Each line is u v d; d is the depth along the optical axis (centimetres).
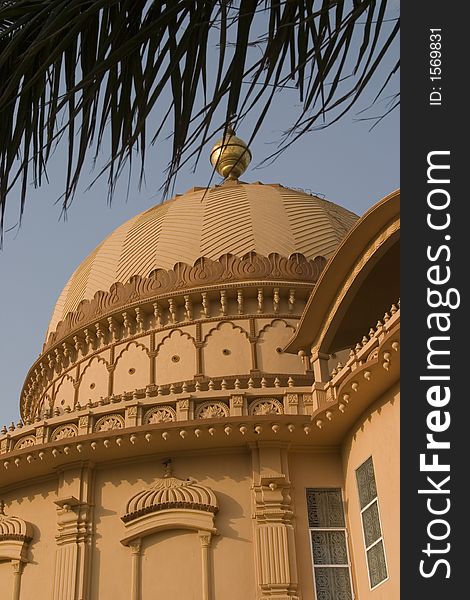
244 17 254
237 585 1612
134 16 288
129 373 2572
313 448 1761
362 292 1727
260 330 2556
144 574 1661
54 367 2867
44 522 1800
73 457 1775
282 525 1647
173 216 2933
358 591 1598
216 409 1781
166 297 2627
